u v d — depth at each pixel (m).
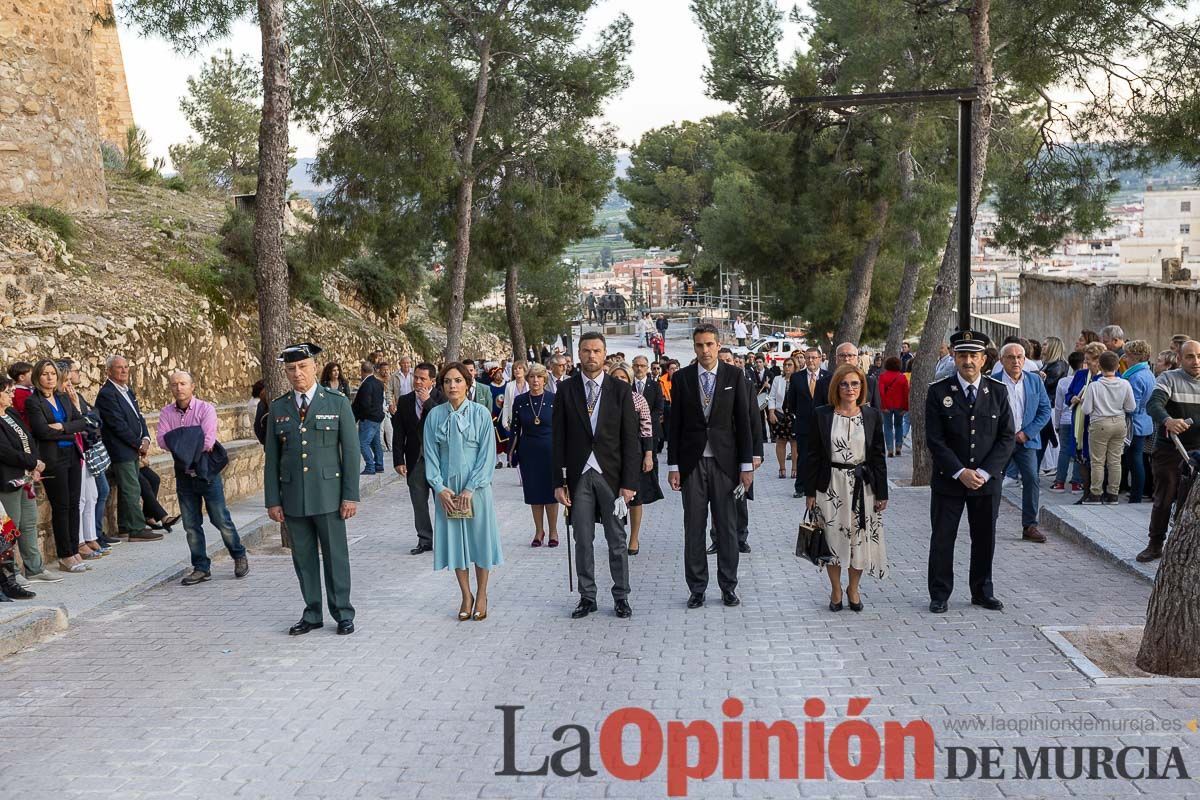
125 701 6.82
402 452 12.14
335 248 23.30
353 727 6.19
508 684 6.95
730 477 9.00
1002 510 13.60
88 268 17.61
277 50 12.32
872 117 24.08
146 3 12.56
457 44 24.58
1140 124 16.78
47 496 11.02
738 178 42.25
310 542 8.55
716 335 8.99
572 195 26.81
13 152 18.58
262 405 13.30
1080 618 8.22
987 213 21.14
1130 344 12.94
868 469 8.57
